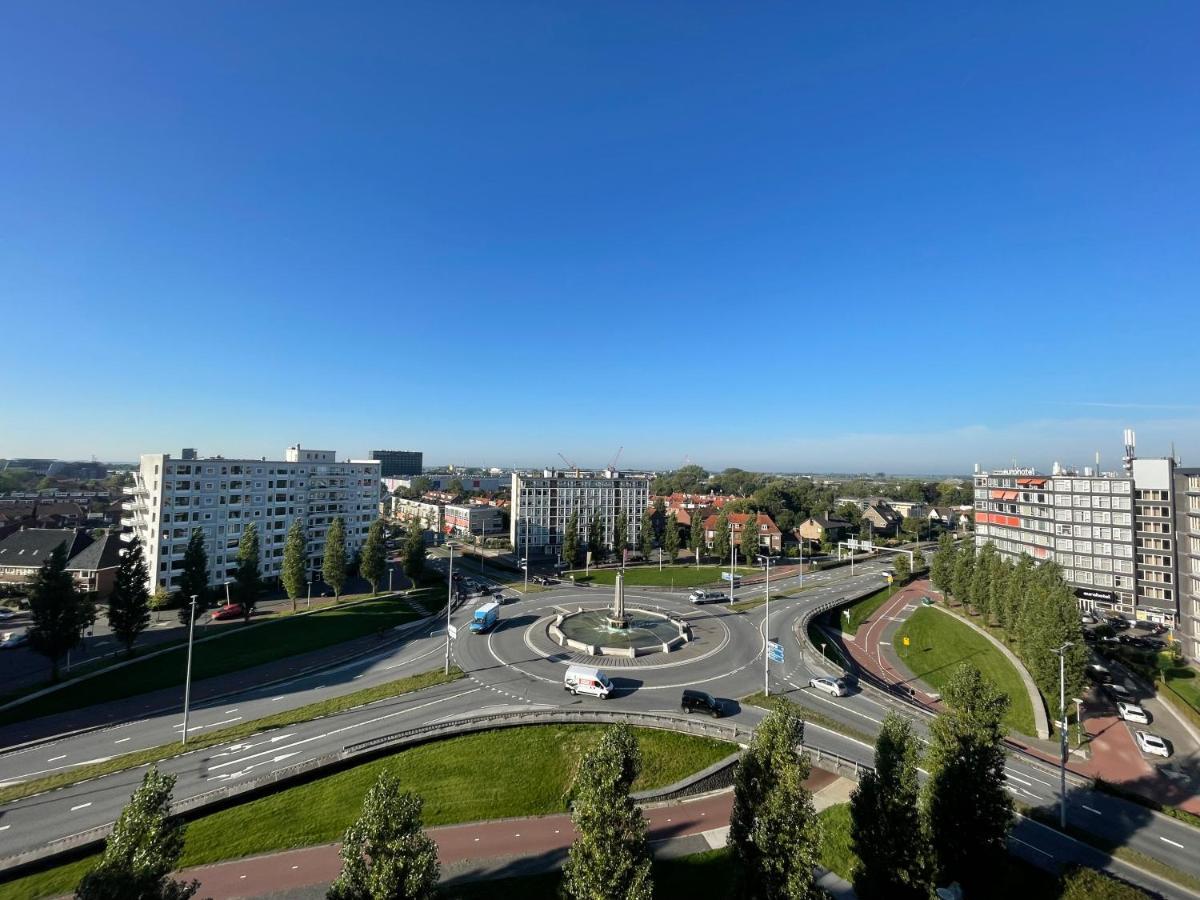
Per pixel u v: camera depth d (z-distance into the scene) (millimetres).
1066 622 56938
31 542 106375
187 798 35688
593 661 63594
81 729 46719
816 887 23188
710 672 60562
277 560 115875
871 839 26484
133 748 43688
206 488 104688
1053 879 31297
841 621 92500
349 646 71062
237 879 30828
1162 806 39969
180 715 49812
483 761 42094
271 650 68188
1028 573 79812
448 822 36594
